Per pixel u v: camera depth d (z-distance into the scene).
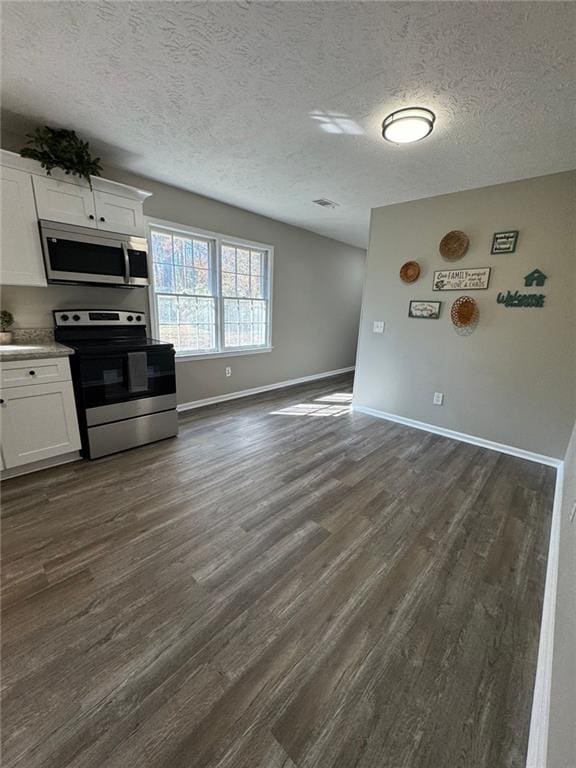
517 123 1.99
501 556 1.80
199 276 3.92
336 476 2.60
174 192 3.43
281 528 1.97
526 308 2.88
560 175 2.61
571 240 2.63
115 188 2.71
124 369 2.77
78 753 0.96
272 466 2.72
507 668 1.24
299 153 2.55
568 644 0.91
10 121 2.20
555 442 2.86
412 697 1.13
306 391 5.20
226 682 1.16
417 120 1.93
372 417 4.00
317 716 1.07
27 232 2.36
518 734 1.04
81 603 1.44
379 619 1.42
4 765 0.93
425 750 1.00
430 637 1.35
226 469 2.64
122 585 1.54
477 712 1.09
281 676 1.18
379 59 1.54
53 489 2.28
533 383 2.92
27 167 2.28
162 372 3.03
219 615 1.41
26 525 1.92
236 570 1.65
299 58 1.56
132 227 2.88
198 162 2.78
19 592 1.48
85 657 1.22
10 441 2.26
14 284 2.38
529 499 2.34
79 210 2.56
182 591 1.52
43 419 2.39
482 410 3.22
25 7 1.30
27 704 1.07
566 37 1.34
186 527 1.94
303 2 1.26
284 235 4.82
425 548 1.84
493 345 3.09
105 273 2.75
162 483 2.40
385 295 3.77
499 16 1.27
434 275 3.36
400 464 2.83
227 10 1.31
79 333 2.90
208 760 0.96
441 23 1.32
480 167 2.60
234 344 4.51
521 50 1.43
